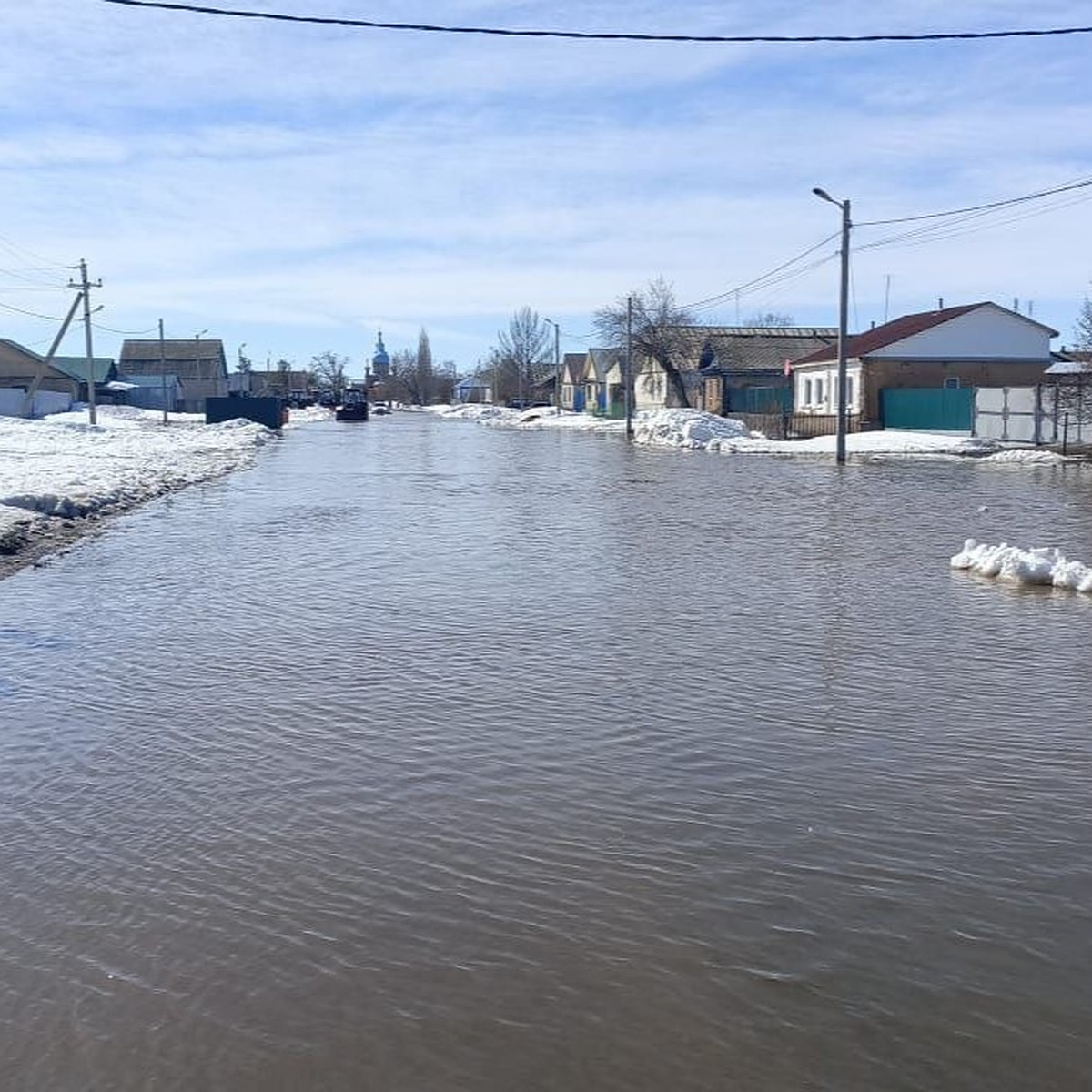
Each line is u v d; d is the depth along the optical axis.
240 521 21.39
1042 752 7.58
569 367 114.81
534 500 25.67
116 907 5.35
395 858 5.87
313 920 5.21
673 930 5.11
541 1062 4.15
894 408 52.72
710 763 7.31
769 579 14.52
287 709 8.56
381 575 14.87
